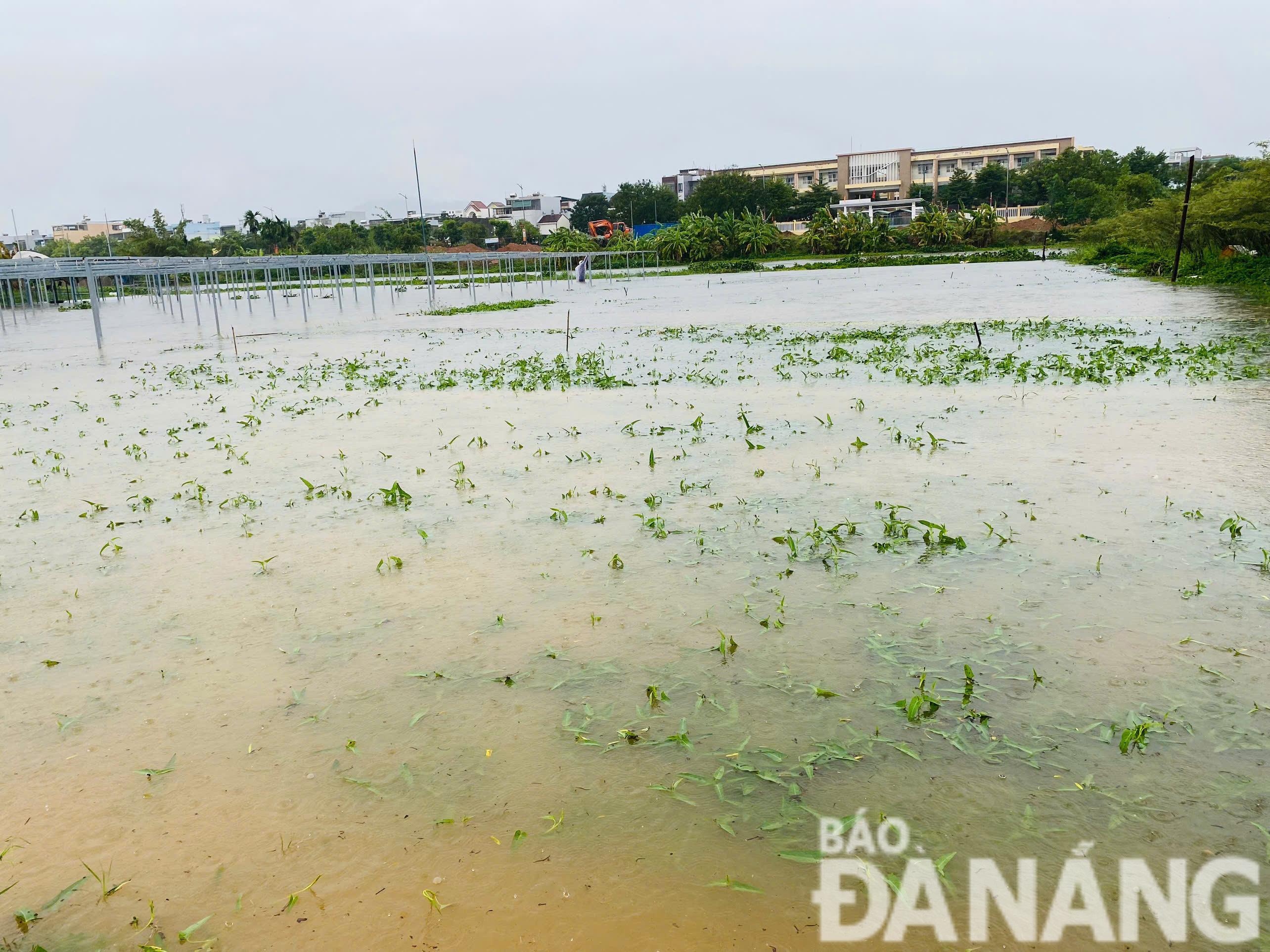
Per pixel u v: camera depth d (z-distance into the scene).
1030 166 100.44
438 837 3.31
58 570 6.26
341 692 4.39
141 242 71.06
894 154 114.44
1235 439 8.53
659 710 4.12
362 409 12.41
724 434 9.74
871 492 7.31
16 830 3.46
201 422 11.76
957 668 4.41
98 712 4.31
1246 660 4.38
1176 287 30.47
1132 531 6.15
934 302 29.58
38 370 18.95
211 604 5.54
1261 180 29.33
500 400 12.72
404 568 6.01
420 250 82.56
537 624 5.06
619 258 80.69
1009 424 9.64
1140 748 3.69
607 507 7.20
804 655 4.58
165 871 3.19
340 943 2.82
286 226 76.38
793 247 85.56
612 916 2.88
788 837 3.24
